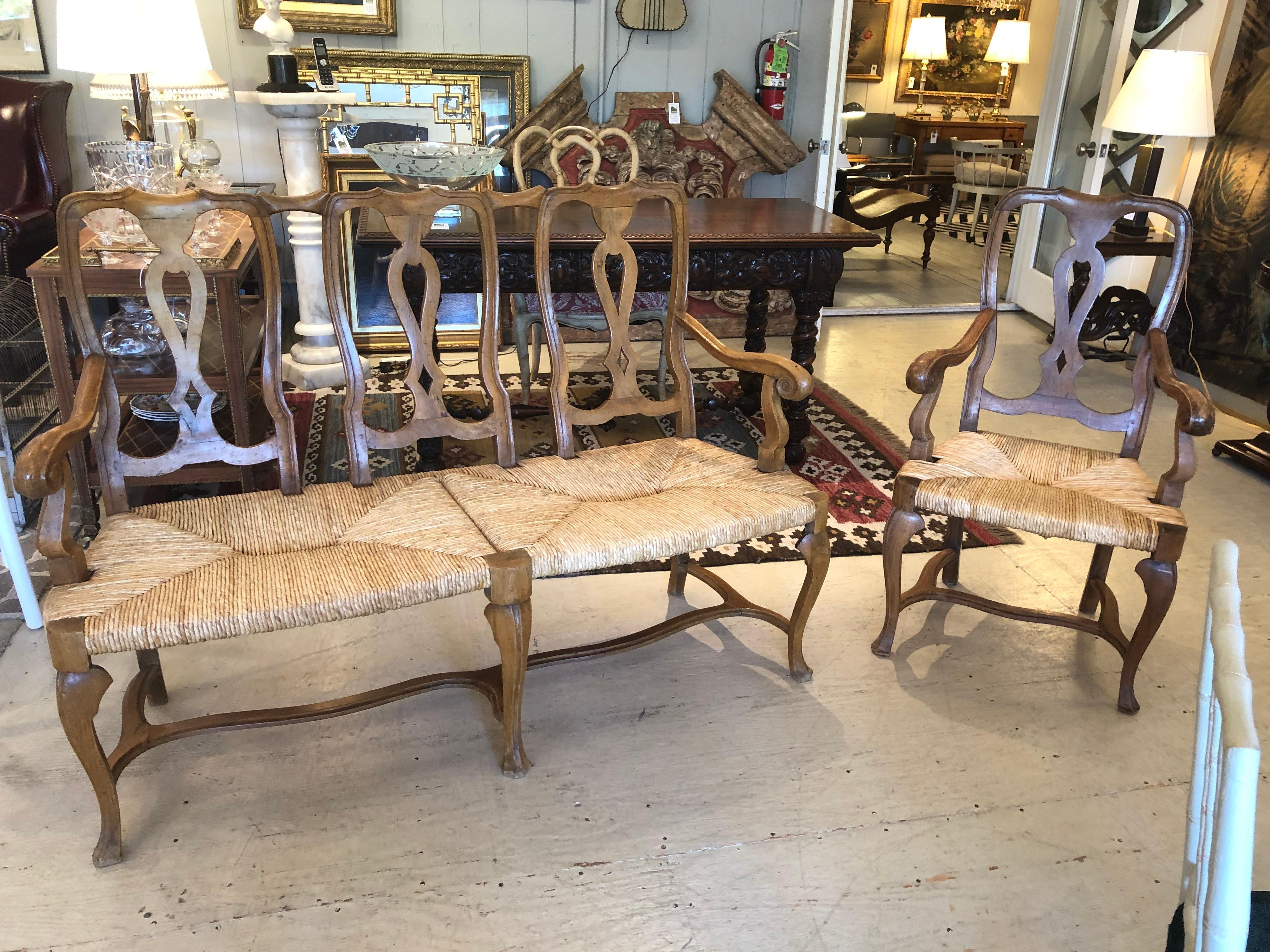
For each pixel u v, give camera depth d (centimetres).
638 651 220
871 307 525
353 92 404
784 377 196
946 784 181
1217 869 69
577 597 241
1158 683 214
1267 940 100
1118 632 206
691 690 207
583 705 201
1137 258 458
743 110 447
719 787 179
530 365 387
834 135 458
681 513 185
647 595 243
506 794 176
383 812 171
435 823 169
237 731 191
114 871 157
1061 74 482
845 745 191
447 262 273
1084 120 476
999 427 366
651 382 387
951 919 152
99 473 208
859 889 157
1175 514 192
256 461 190
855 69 850
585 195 205
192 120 324
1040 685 212
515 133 420
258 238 182
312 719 177
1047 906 155
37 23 373
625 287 214
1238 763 67
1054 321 464
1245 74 387
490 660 215
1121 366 443
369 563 165
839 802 176
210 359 263
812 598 202
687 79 451
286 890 154
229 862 159
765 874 160
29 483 143
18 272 333
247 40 395
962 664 219
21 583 215
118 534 173
